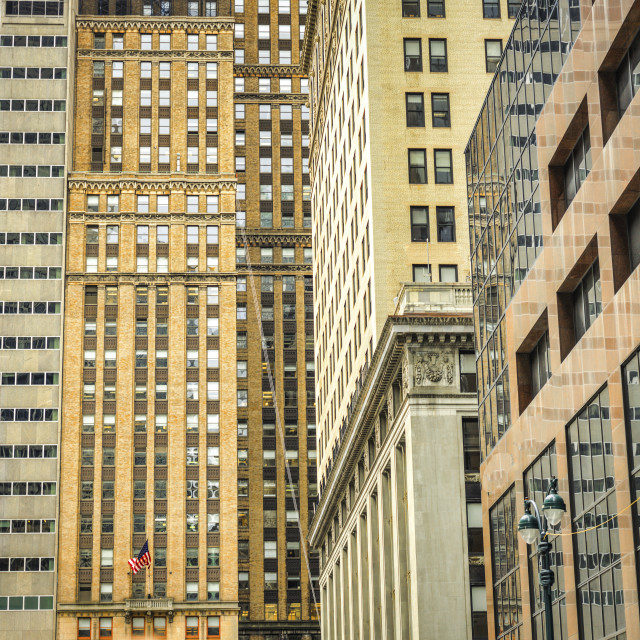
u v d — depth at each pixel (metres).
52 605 181.88
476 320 90.31
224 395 195.50
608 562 58.84
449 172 118.81
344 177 138.75
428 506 98.31
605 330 59.06
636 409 54.97
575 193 66.44
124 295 198.50
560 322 67.19
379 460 115.12
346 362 137.00
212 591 186.12
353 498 134.75
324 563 165.75
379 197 117.62
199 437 193.12
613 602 58.12
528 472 74.00
